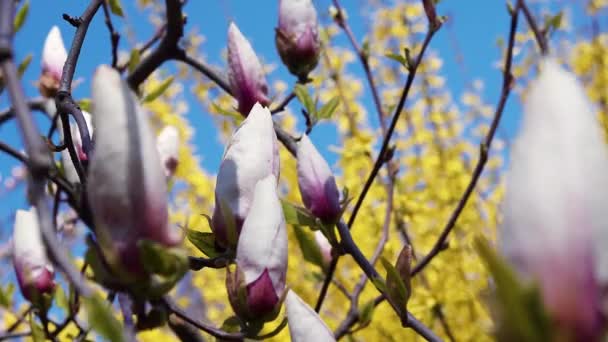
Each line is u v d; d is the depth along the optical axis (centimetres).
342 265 148
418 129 169
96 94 36
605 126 169
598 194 26
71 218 88
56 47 85
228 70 71
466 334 154
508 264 27
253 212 48
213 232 52
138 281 38
